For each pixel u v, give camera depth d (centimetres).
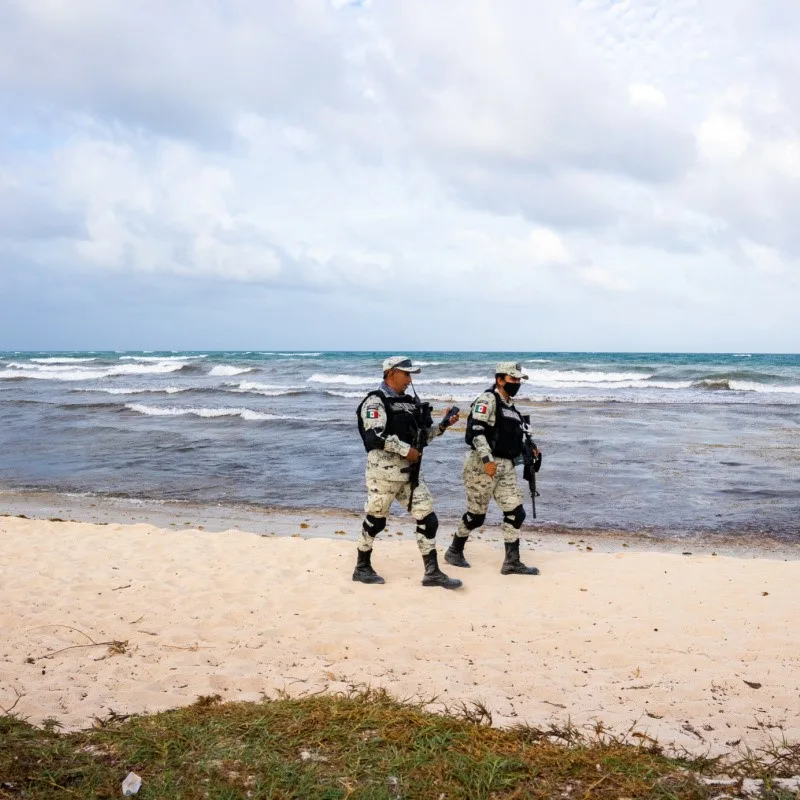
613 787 272
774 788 273
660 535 862
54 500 1099
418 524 600
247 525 924
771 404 2439
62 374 4481
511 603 550
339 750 301
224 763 288
